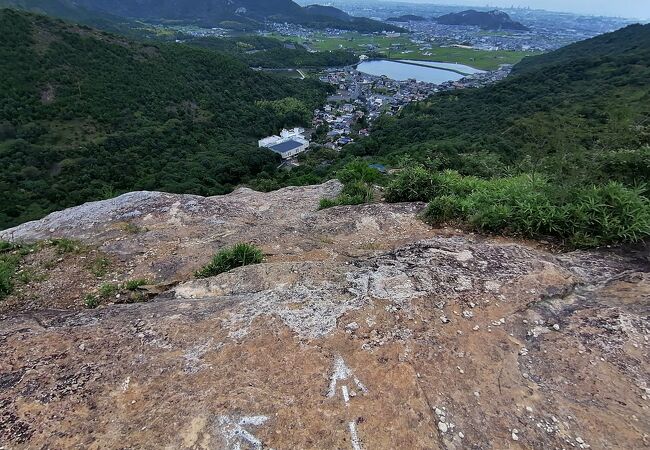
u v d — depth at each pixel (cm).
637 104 3556
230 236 838
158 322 457
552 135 854
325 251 724
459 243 606
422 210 867
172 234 870
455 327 438
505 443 329
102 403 360
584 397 370
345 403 354
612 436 333
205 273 664
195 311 477
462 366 394
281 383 372
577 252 618
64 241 841
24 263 774
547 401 365
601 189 680
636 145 782
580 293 506
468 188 950
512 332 438
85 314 506
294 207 1090
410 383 372
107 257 778
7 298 654
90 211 1054
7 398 368
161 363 399
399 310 455
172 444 321
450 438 331
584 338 429
